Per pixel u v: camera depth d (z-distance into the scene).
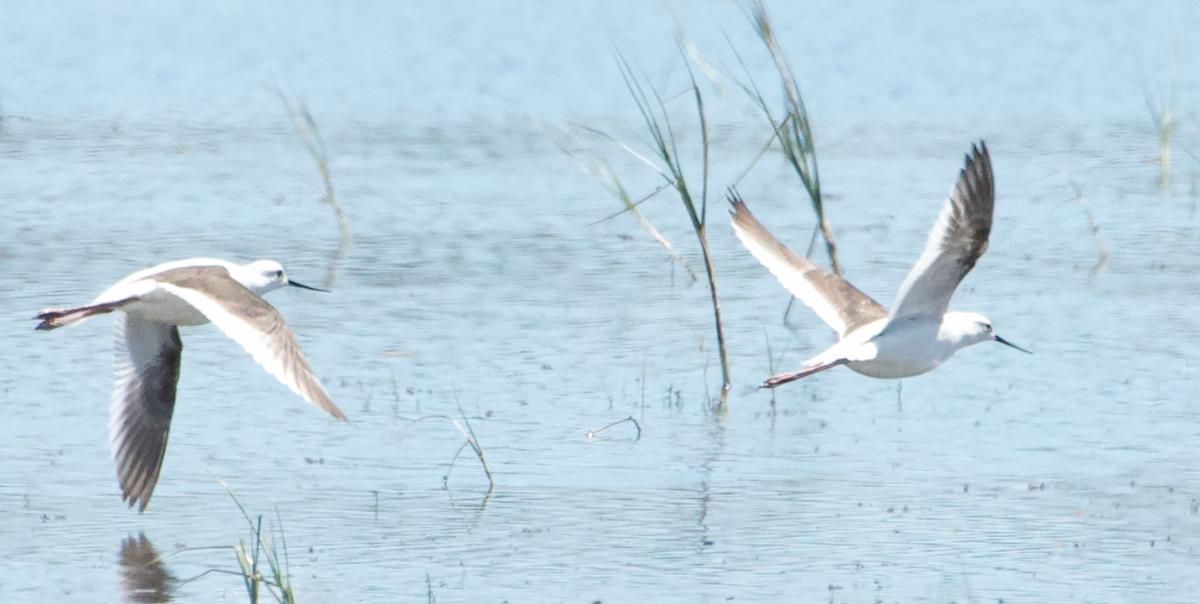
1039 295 19.23
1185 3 46.84
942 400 15.38
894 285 19.41
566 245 22.11
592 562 11.33
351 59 38.66
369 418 14.71
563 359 16.69
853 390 15.79
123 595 10.69
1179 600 10.59
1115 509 12.37
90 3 46.03
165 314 10.58
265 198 24.73
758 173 27.06
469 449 13.87
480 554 11.46
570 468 13.42
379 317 18.27
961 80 36.38
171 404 11.44
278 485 12.92
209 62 38.03
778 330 17.97
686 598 10.65
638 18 43.78
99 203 23.95
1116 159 27.98
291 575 11.06
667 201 25.25
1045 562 11.30
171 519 12.15
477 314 18.44
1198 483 12.95
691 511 12.40
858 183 26.12
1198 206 24.34
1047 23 43.88
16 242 21.23
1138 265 20.72
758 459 13.69
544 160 28.12
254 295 10.08
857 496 12.73
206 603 10.59
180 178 26.03
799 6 46.53
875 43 40.84
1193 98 33.97
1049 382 15.83
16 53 38.12
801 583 10.93
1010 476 13.19
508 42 40.66
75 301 18.41
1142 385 15.64
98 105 32.62
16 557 11.31
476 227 23.06
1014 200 24.89
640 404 15.23
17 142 28.61
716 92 34.53
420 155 28.39
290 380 9.56
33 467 13.19
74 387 15.42
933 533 11.90
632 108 33.19
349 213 23.84
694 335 17.70
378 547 11.60
